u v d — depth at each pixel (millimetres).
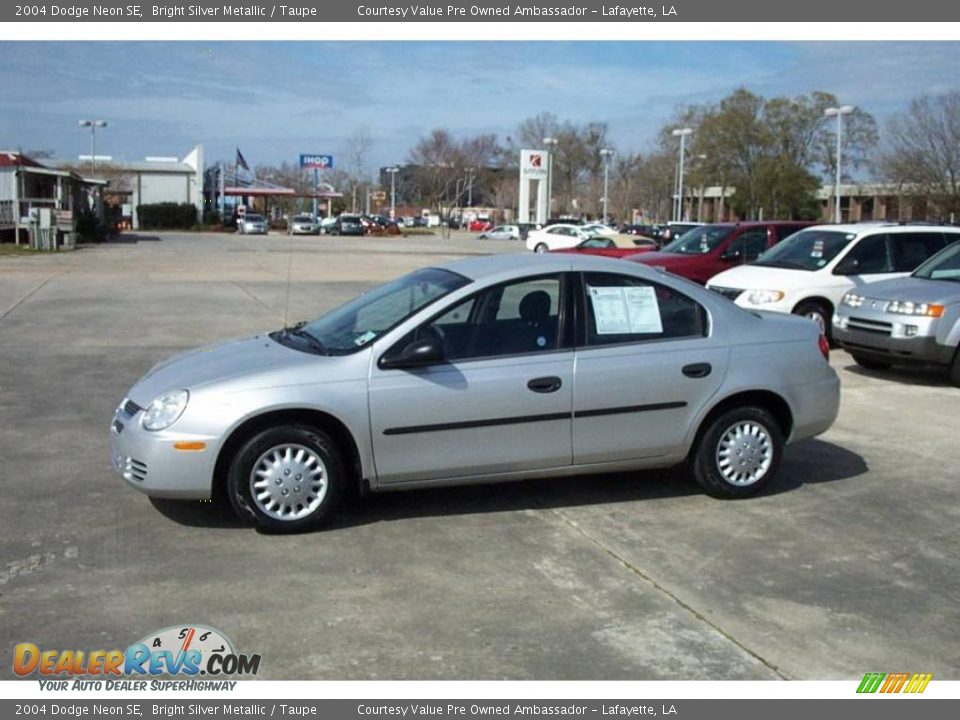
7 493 6145
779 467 6406
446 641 4191
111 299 17719
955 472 7004
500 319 5727
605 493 6328
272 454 5383
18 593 4602
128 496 6109
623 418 5871
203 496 5383
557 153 101000
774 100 66938
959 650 4203
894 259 12719
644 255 16156
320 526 5535
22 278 22000
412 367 5480
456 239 65125
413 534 5496
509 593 4695
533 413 5680
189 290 19922
